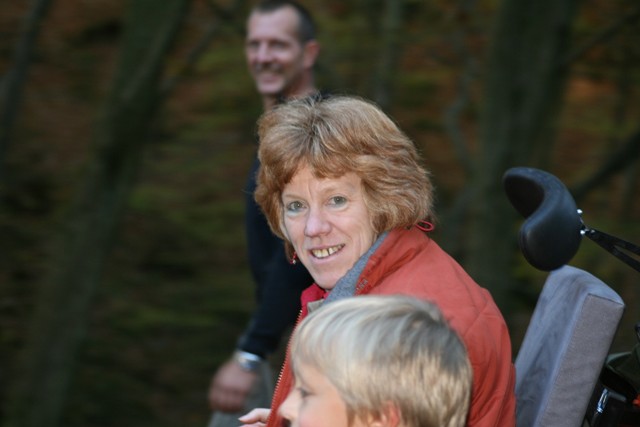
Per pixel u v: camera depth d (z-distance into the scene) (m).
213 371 13.45
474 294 3.80
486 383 3.60
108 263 15.03
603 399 3.84
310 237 3.98
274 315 5.72
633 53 11.87
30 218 15.45
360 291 3.90
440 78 15.20
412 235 3.99
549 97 8.63
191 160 16.22
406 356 2.76
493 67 8.59
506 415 3.76
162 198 16.11
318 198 3.95
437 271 3.85
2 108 12.79
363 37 12.33
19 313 13.65
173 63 11.45
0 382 12.44
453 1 12.28
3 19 16.80
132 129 9.26
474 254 8.70
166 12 9.11
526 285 12.43
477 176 8.70
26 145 16.61
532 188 3.90
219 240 15.72
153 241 15.58
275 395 3.94
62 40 18.28
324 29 12.49
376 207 3.92
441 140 15.75
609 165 10.67
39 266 14.39
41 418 9.81
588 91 15.71
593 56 12.05
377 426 2.78
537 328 4.39
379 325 2.80
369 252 3.93
